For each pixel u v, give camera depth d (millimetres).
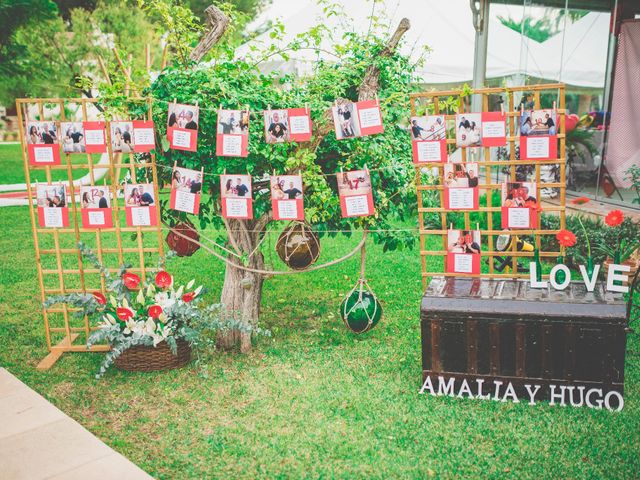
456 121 4324
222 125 4422
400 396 4242
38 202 4895
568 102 11133
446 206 4492
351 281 7023
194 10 19766
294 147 4789
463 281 4551
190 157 4742
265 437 3746
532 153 4215
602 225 7273
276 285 6941
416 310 6012
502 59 11188
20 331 5617
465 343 4129
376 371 4668
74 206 4871
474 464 3406
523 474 3297
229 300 5102
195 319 4793
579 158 9977
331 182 5293
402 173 5207
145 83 4992
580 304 3957
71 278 7227
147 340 4547
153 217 4801
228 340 5113
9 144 27156
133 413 4102
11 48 16844
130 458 3561
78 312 5020
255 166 4969
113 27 17250
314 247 5008
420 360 4855
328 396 4266
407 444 3627
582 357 3949
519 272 5156
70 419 3982
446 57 11766
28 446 3670
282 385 4453
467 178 4395
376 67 4664
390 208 5262
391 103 5238
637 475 3256
